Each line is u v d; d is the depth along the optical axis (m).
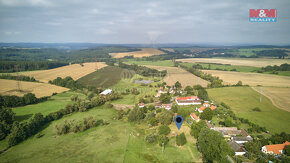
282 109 94.38
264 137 66.25
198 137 61.03
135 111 86.06
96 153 58.28
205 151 54.22
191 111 94.19
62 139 68.62
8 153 59.59
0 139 66.81
